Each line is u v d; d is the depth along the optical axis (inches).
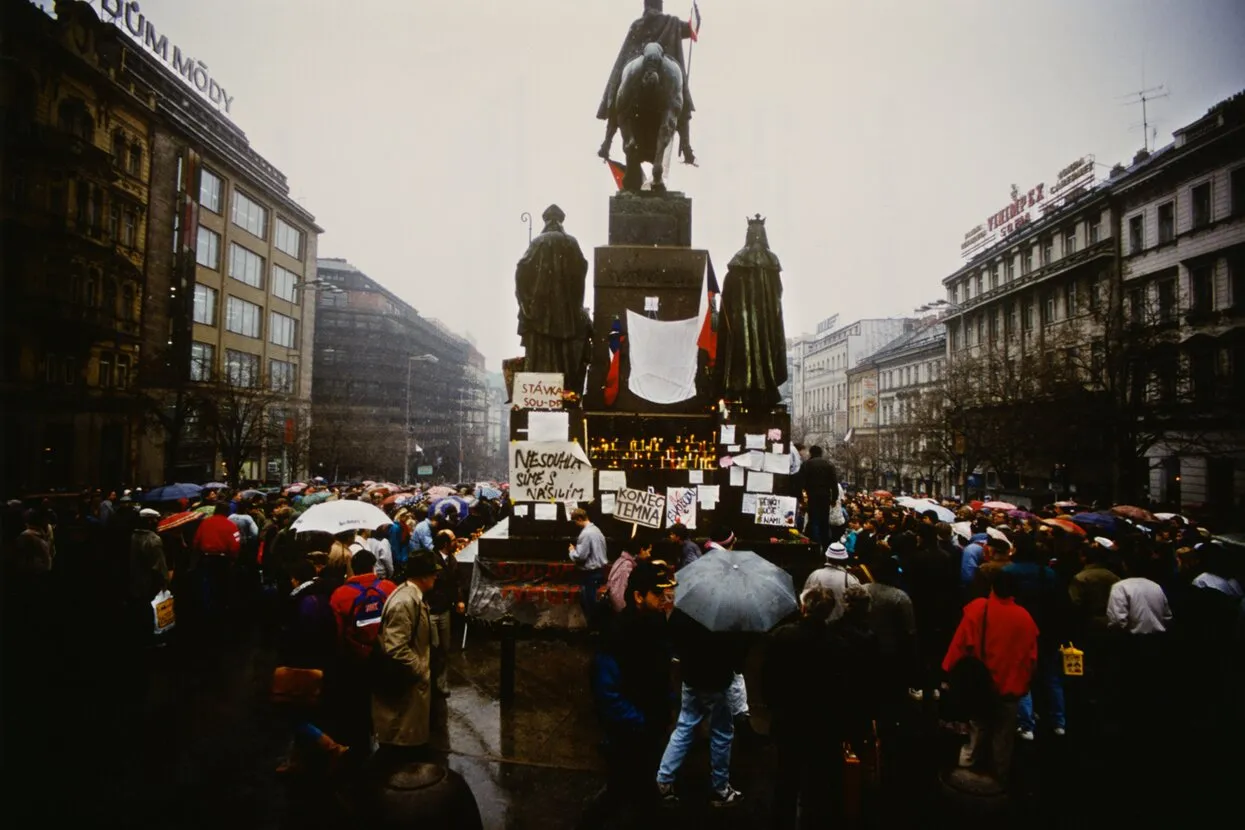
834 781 201.8
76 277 1234.0
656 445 459.8
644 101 515.5
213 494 559.5
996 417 1407.5
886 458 2112.5
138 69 1717.5
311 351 2480.3
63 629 383.6
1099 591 343.6
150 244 1544.0
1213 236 1194.0
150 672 351.6
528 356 480.4
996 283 2032.5
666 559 402.6
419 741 215.0
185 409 1390.3
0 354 1080.2
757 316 472.1
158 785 235.5
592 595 357.1
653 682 198.1
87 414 1236.5
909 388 2591.0
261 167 2219.5
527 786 235.9
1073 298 1619.1
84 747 263.9
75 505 655.8
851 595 211.8
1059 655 289.7
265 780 239.3
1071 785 250.8
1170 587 333.7
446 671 312.0
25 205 1113.4
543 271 477.1
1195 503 1072.8
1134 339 1045.8
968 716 229.8
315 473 2458.2
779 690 201.8
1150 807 235.5
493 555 415.5
